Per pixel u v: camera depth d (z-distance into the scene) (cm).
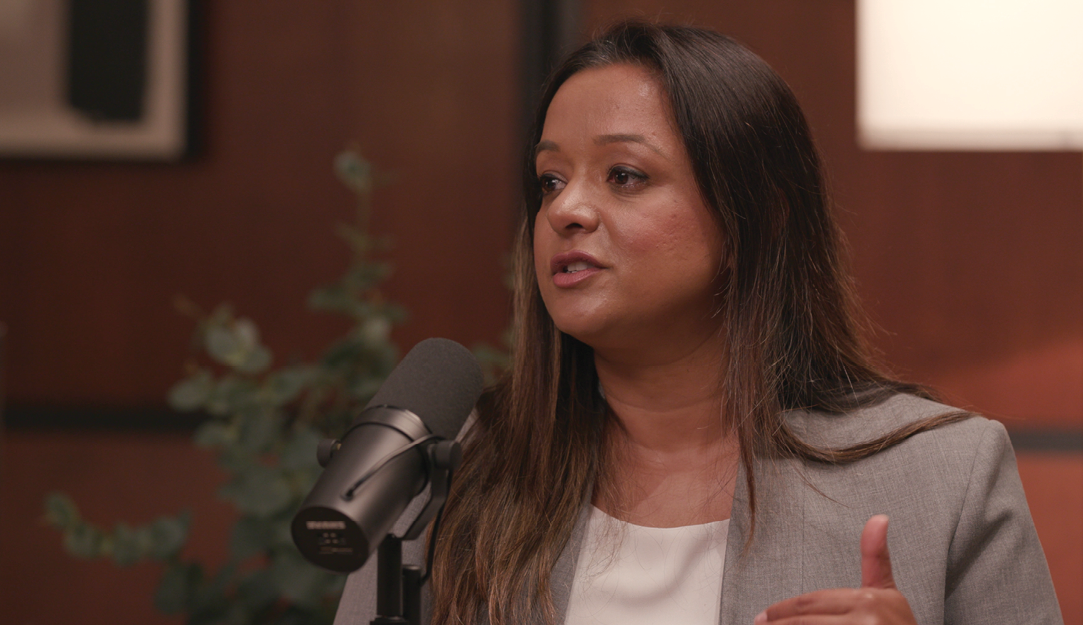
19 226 671
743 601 271
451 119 668
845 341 333
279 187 668
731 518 285
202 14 669
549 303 297
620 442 317
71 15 662
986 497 279
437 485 212
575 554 293
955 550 274
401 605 215
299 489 476
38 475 658
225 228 666
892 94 628
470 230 665
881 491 283
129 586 646
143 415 662
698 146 288
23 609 648
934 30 623
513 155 665
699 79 293
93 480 656
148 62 664
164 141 665
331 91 671
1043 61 612
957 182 623
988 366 618
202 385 497
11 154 667
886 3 629
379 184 665
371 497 194
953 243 623
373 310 527
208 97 671
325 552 191
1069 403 612
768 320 305
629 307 286
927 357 623
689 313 297
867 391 319
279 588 467
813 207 323
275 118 670
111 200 670
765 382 300
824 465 293
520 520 300
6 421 662
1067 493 606
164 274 667
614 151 289
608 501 305
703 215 291
